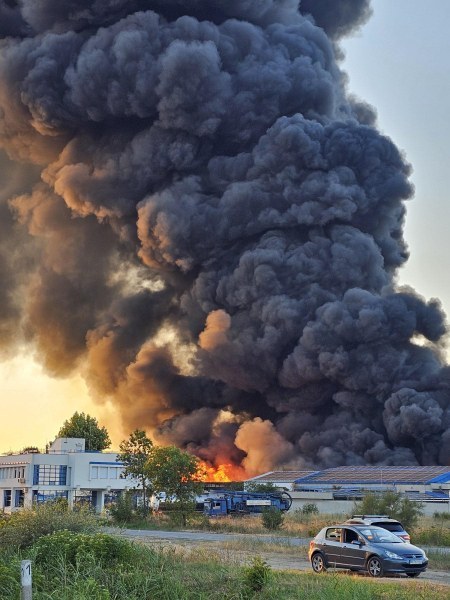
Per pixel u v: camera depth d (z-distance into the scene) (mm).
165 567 24766
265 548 38000
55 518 30109
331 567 29266
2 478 89625
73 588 20172
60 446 88000
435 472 76438
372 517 31844
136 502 69875
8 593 20328
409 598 21094
